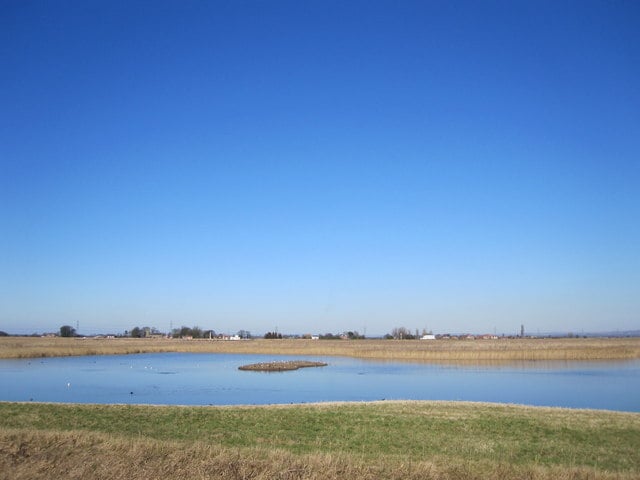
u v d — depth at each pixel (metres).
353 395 42.28
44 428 21.12
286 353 109.19
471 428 22.34
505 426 22.70
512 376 56.44
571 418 24.30
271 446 18.47
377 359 86.94
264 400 39.16
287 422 23.36
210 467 13.65
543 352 85.38
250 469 13.56
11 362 79.12
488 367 68.38
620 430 21.98
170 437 20.06
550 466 15.93
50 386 47.94
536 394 41.94
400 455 17.38
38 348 105.19
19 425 21.69
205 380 54.09
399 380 53.41
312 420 23.80
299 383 51.34
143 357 96.44
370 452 18.22
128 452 14.69
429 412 25.86
